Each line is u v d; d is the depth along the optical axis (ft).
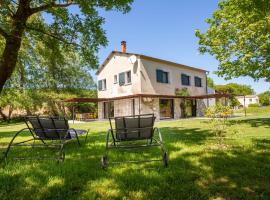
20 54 44.34
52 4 24.67
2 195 9.60
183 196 9.30
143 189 10.13
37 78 76.54
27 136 31.81
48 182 11.05
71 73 98.58
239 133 26.48
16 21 22.80
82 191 9.96
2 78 22.17
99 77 82.99
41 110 94.79
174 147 19.19
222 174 11.77
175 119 67.41
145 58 66.44
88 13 27.45
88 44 29.78
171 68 74.84
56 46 31.09
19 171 12.83
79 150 19.35
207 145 19.77
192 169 12.76
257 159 14.64
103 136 28.81
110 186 10.48
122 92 71.41
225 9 41.37
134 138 16.61
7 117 94.17
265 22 31.71
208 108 22.22
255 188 9.93
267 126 34.24
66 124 17.61
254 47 37.73
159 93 69.46
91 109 107.65
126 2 27.66
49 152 18.85
